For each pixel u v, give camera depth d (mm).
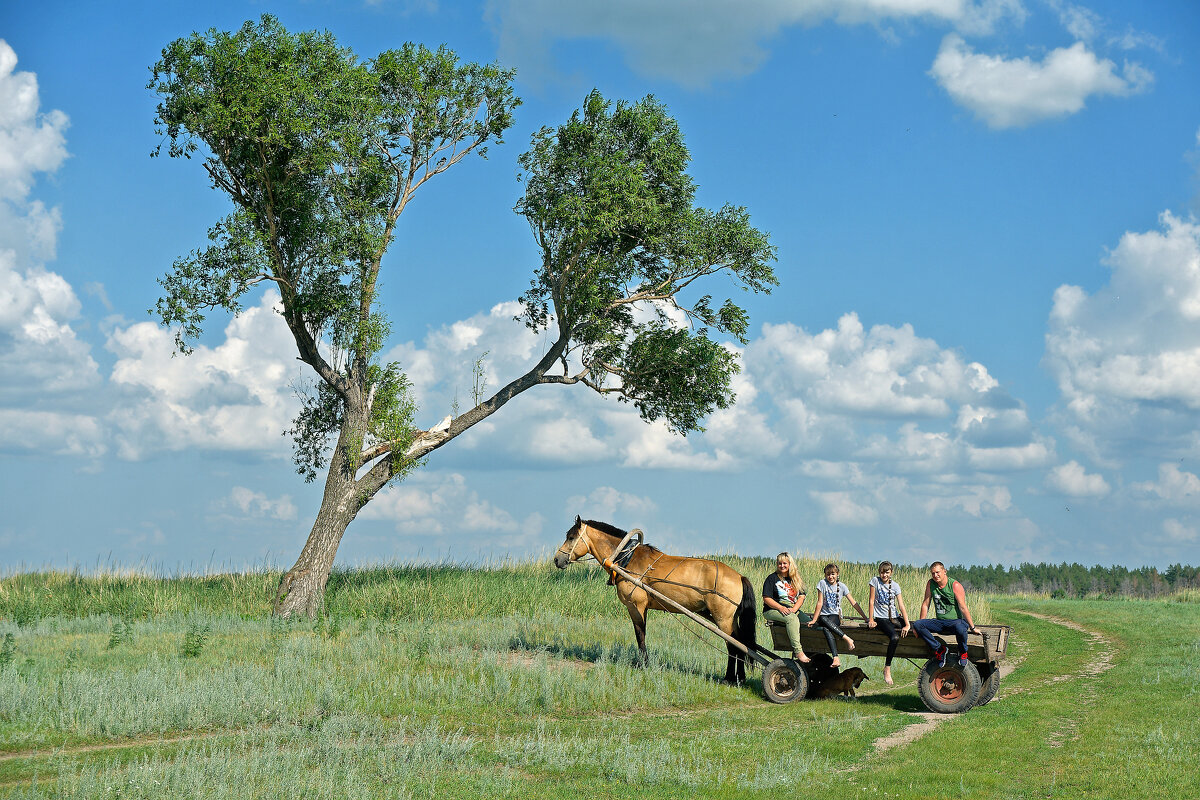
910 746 9711
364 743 9695
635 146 23016
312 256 22000
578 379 24203
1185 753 9117
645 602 14578
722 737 10273
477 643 16531
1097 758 9023
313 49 21219
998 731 10320
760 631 19250
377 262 22266
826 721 11133
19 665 12539
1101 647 19641
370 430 21719
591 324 23125
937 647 11820
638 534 15055
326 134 20688
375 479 22156
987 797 7762
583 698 12414
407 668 13734
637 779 8453
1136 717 11125
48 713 10398
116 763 8664
